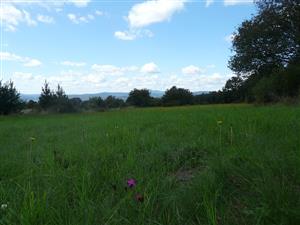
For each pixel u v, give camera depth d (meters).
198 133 7.79
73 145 7.34
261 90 43.41
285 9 44.31
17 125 19.81
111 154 5.77
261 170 3.92
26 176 4.65
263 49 46.00
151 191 3.60
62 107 63.44
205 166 4.73
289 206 2.96
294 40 44.50
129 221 2.99
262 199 3.19
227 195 3.57
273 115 10.38
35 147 8.03
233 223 2.93
